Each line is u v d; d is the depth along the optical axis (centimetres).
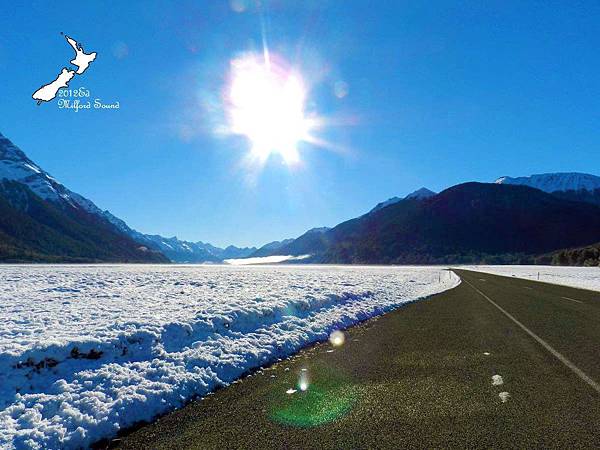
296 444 392
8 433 409
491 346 833
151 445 407
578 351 779
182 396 543
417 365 689
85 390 525
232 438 411
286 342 866
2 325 805
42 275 2877
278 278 2823
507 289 2550
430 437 400
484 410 472
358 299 1675
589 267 8538
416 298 1978
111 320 875
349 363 714
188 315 948
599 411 466
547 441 389
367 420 448
